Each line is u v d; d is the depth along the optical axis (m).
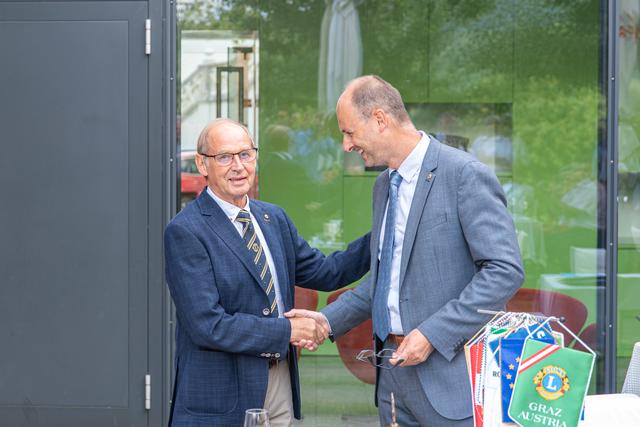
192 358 3.06
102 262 4.48
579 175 4.61
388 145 2.99
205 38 4.55
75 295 4.50
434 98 4.61
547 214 4.63
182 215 3.06
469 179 2.89
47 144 4.46
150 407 4.51
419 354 2.85
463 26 4.59
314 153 4.64
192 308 2.95
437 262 2.93
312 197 4.66
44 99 4.45
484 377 2.23
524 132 4.61
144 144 4.46
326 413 4.70
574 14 4.57
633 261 4.62
